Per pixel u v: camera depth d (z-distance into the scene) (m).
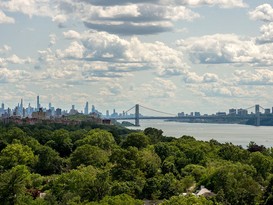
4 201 154.88
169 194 162.88
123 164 184.88
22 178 165.88
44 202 148.75
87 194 152.00
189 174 193.25
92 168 192.88
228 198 150.62
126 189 157.88
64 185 160.75
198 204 128.62
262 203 150.00
